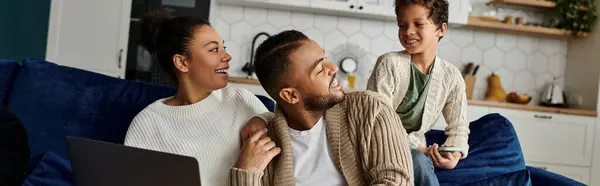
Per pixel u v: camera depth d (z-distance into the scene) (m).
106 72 4.30
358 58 4.79
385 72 1.98
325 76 1.35
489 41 4.93
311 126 1.41
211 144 1.60
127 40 4.31
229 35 4.65
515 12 4.89
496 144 1.98
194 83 1.67
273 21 4.69
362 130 1.37
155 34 1.68
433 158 1.83
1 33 4.45
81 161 1.36
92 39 4.31
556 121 4.43
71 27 4.30
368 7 4.45
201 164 1.58
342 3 4.44
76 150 1.35
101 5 4.31
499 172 1.83
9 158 1.31
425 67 2.02
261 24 4.68
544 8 4.90
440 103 2.04
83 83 1.93
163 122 1.64
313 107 1.36
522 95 4.72
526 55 4.97
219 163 1.59
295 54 1.34
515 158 1.93
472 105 4.35
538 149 4.40
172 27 1.64
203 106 1.66
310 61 1.33
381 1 4.47
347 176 1.37
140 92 1.94
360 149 1.37
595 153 4.46
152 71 4.31
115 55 4.30
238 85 4.25
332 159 1.40
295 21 4.71
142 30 1.72
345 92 1.48
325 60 1.37
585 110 4.47
